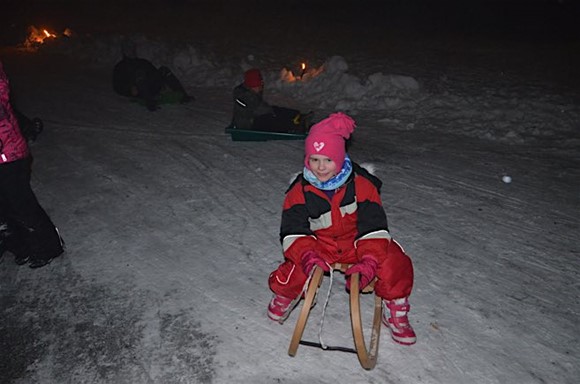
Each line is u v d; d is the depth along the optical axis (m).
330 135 2.59
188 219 4.42
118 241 4.12
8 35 13.60
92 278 3.67
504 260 3.73
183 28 15.19
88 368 2.88
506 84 8.43
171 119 7.05
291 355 2.72
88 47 11.48
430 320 3.14
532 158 5.54
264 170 5.34
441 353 2.89
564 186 4.86
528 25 15.57
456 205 4.53
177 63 9.88
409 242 3.97
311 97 7.98
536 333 3.03
